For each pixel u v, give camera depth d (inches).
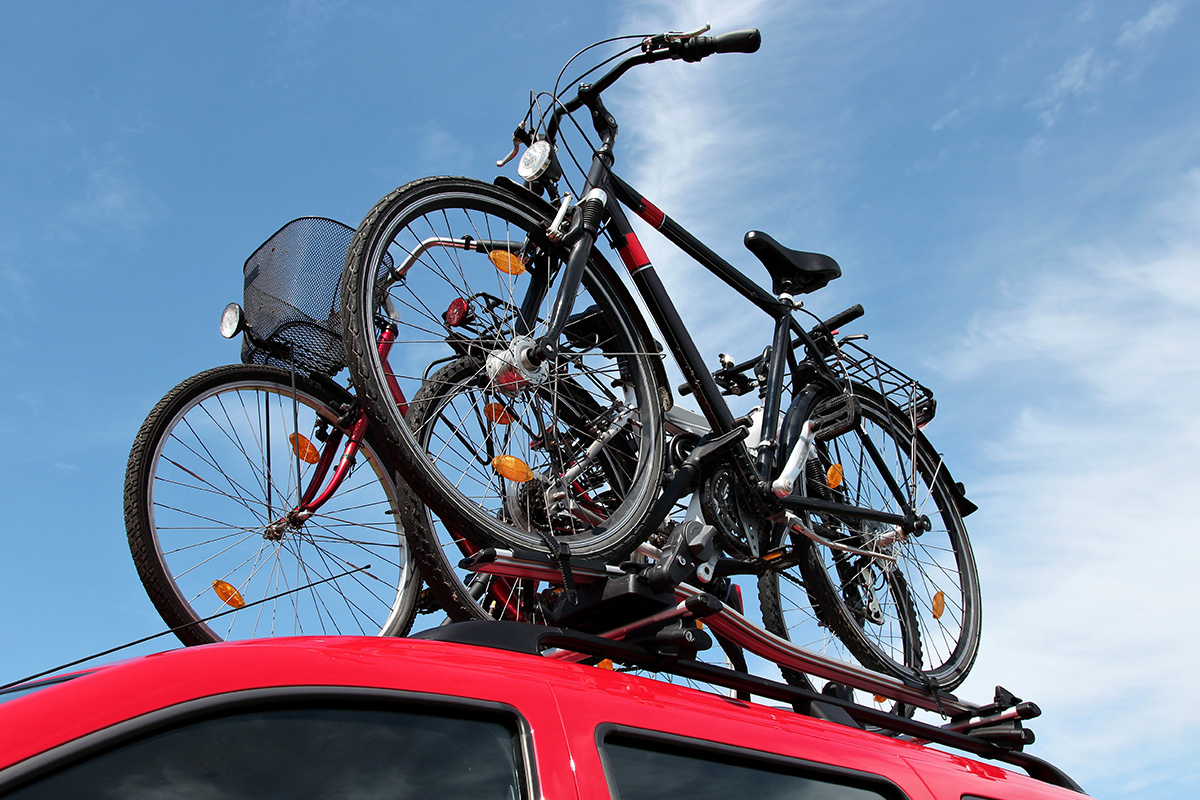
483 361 122.2
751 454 149.1
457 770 53.2
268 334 127.0
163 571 111.1
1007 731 115.9
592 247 131.1
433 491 100.7
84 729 44.3
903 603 169.8
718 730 67.0
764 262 164.9
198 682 48.3
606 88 139.3
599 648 88.9
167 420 116.3
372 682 53.3
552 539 105.5
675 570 105.0
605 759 58.7
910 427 182.5
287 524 123.0
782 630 170.4
